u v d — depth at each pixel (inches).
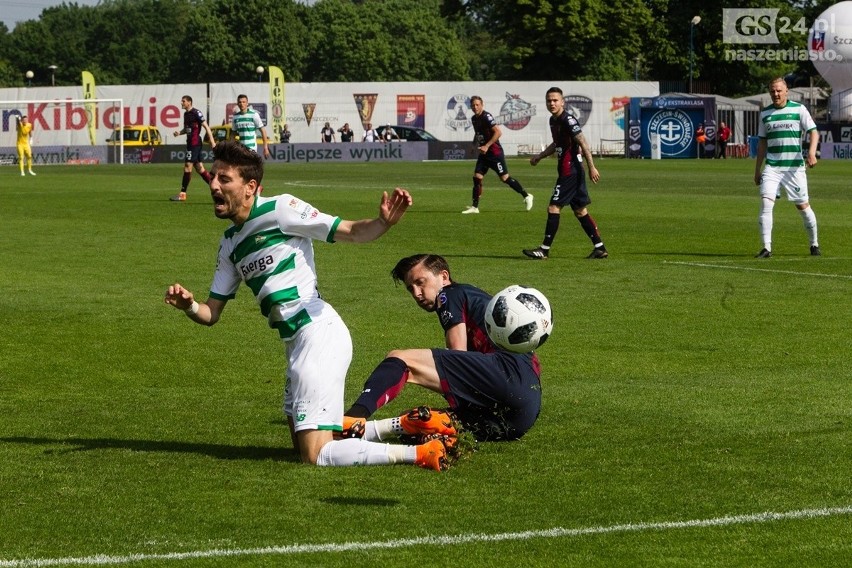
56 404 504.7
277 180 2488.9
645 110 4239.7
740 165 3442.4
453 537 319.6
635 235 1251.2
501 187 2242.9
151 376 564.4
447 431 405.4
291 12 7258.9
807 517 337.4
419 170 3075.8
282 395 521.0
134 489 368.5
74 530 327.0
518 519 336.2
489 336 430.6
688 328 687.7
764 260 1019.3
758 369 571.2
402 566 296.8
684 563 300.4
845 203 1747.0
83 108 4530.0
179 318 730.8
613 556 304.7
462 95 4640.8
